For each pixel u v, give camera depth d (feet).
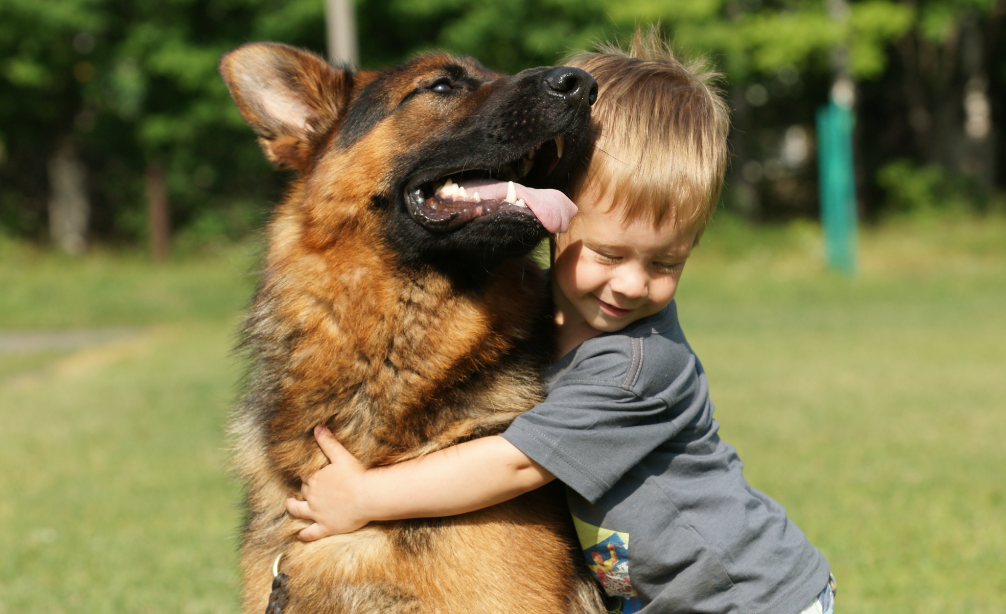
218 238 65.82
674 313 9.04
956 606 12.35
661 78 8.73
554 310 9.32
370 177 8.95
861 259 60.03
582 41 58.59
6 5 57.47
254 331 9.21
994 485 17.80
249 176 69.31
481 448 7.93
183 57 60.08
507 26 58.85
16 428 24.66
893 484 17.92
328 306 8.68
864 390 27.40
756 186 88.63
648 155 8.09
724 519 8.40
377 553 7.95
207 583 13.80
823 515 16.14
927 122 81.20
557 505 8.63
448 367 8.47
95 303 49.37
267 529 8.84
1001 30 77.46
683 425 8.49
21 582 13.74
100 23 59.77
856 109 82.43
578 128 8.32
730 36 65.82
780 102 86.63
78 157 70.79
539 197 8.02
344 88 10.08
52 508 17.65
